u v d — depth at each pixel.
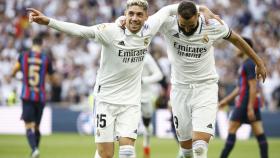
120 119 10.81
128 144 10.62
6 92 28.62
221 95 24.95
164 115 25.59
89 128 26.19
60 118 26.61
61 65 30.31
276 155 18.77
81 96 28.86
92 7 34.81
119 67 10.65
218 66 29.86
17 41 32.22
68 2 35.16
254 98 15.09
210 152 19.38
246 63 15.16
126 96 10.80
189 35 11.07
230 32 11.23
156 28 10.78
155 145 21.70
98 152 10.94
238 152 19.62
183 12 10.67
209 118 11.41
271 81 28.55
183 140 12.10
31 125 17.44
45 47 31.28
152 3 34.62
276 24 33.94
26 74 17.66
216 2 35.00
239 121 15.48
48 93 28.56
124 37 10.49
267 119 25.30
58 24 10.05
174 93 11.82
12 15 34.25
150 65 17.14
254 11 34.56
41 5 35.06
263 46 31.27
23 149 19.98
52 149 19.95
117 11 34.75
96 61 30.61
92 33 10.38
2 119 26.59
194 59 11.30
